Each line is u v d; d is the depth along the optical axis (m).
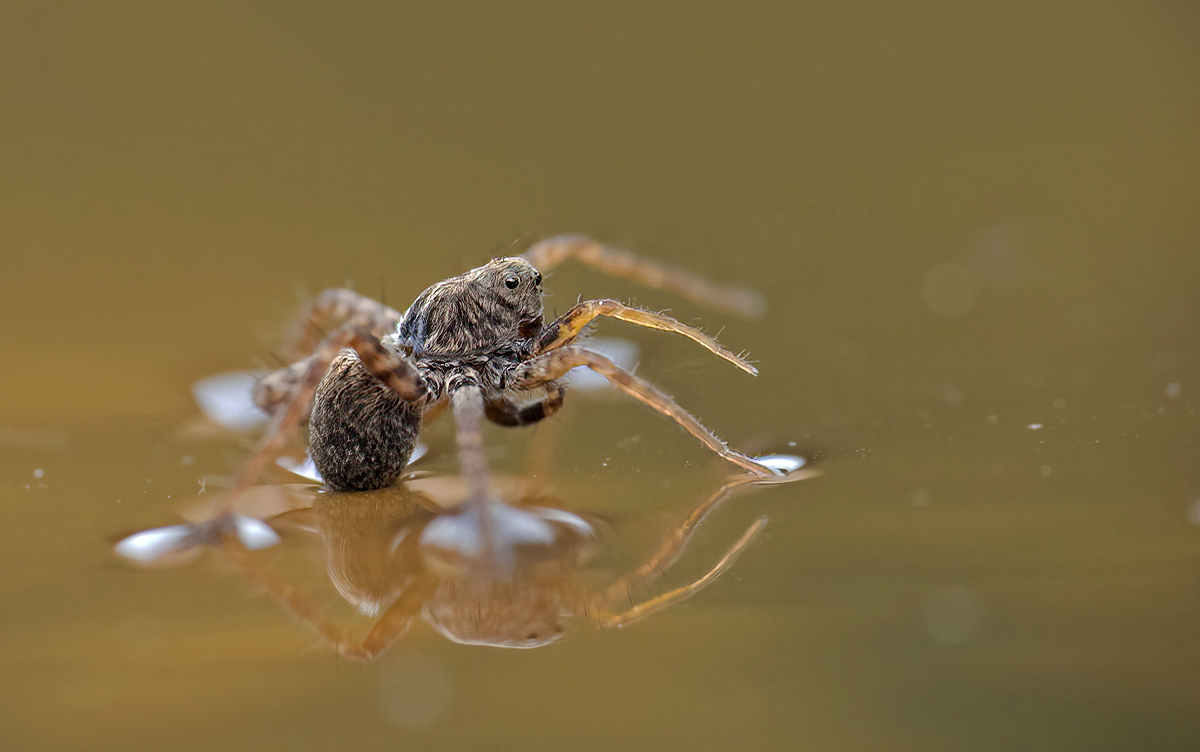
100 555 0.12
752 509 0.12
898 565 0.12
